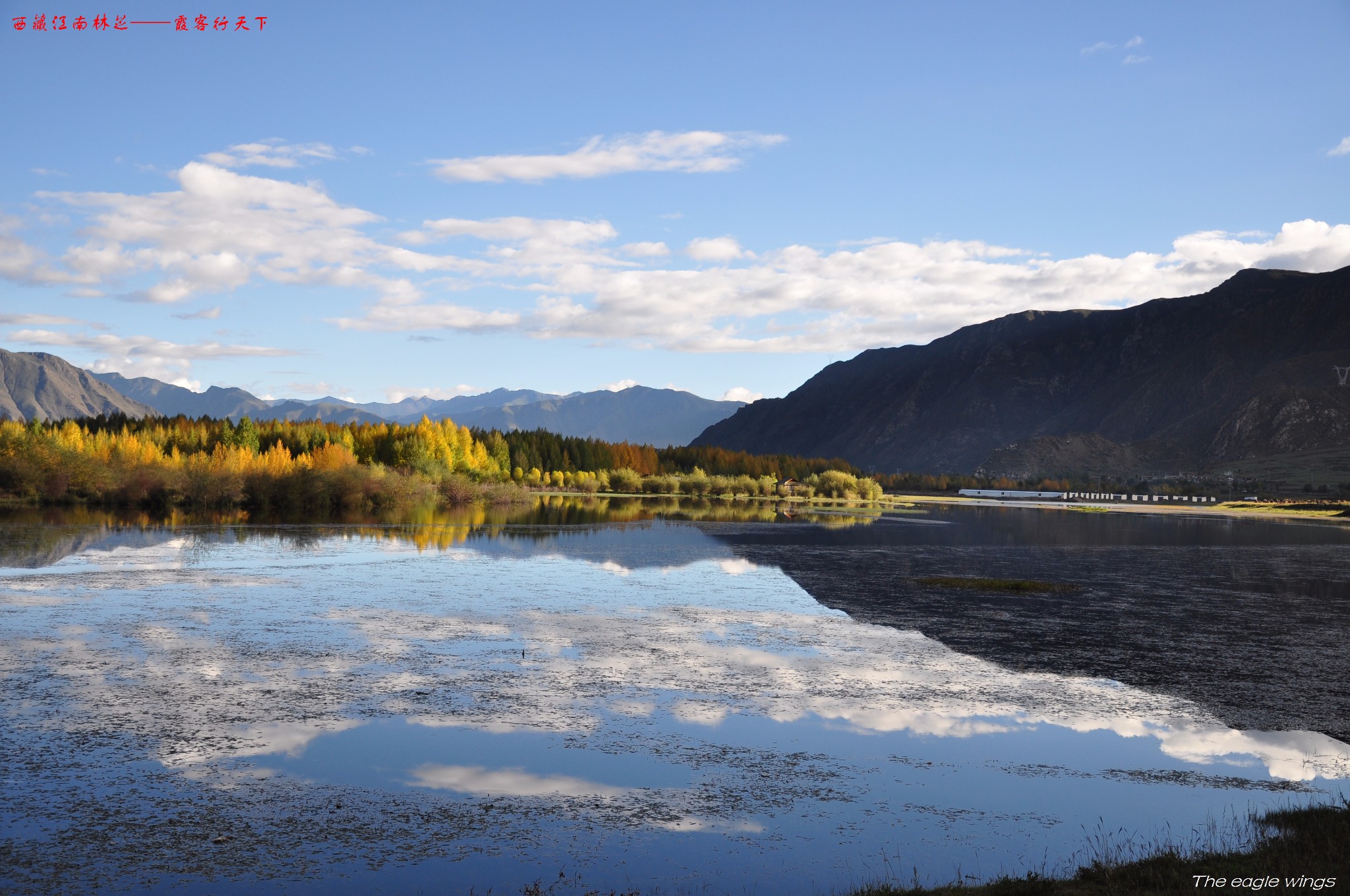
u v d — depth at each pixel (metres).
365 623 27.81
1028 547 63.38
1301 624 31.27
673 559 48.44
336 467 98.75
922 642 26.77
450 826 13.20
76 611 28.70
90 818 13.10
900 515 111.06
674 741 17.11
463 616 29.45
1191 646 26.86
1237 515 135.00
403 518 76.75
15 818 13.01
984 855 12.38
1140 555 58.75
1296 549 66.12
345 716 18.17
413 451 126.31
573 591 35.66
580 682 21.19
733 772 15.55
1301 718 19.25
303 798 14.03
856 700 20.12
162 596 31.97
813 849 12.61
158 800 13.80
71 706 18.38
